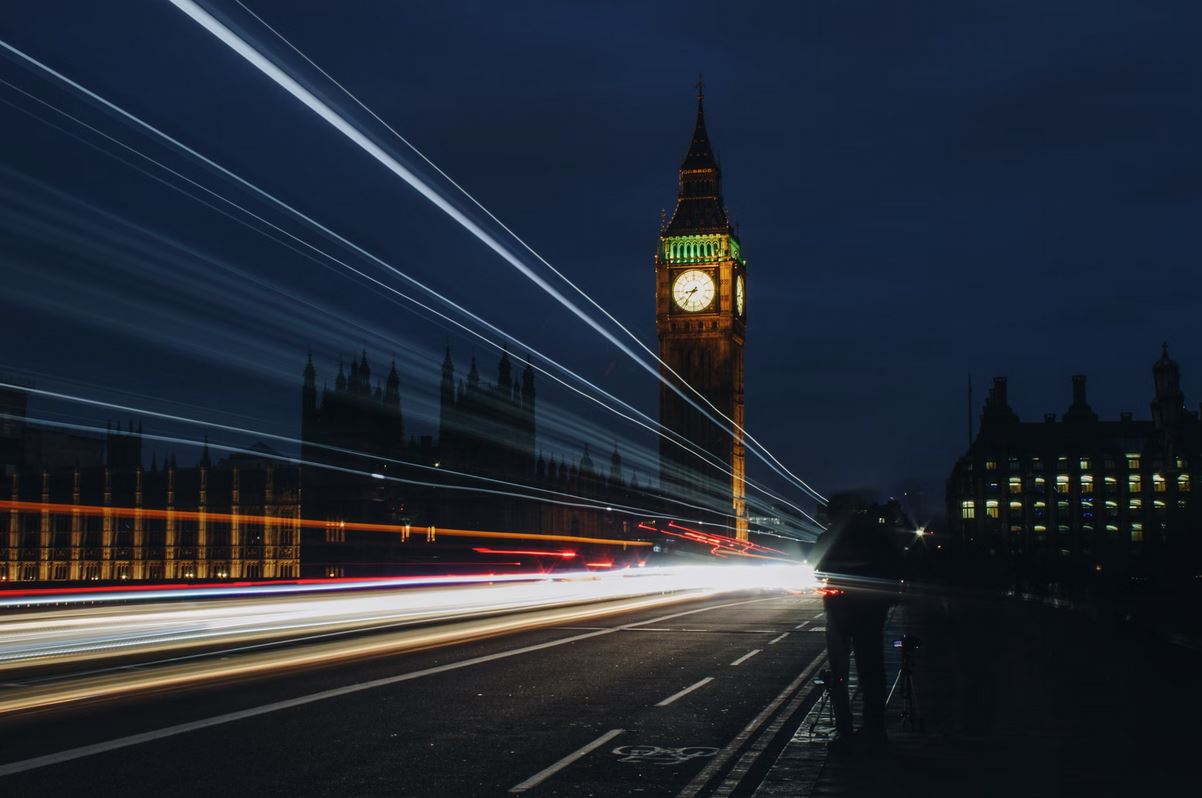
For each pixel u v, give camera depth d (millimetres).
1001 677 19047
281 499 134375
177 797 10086
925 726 14273
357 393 135125
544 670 20938
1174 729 13945
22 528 144875
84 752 12180
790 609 44969
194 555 137125
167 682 18469
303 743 12906
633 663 22422
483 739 13375
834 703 13031
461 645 26297
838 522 13430
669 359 173125
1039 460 162000
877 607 13078
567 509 150750
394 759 12031
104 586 63000
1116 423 164250
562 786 10844
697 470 170250
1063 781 10836
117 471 144125
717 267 172500
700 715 15570
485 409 139375
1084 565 51656
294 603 44250
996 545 76000
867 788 10539
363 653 24016
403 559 127562
